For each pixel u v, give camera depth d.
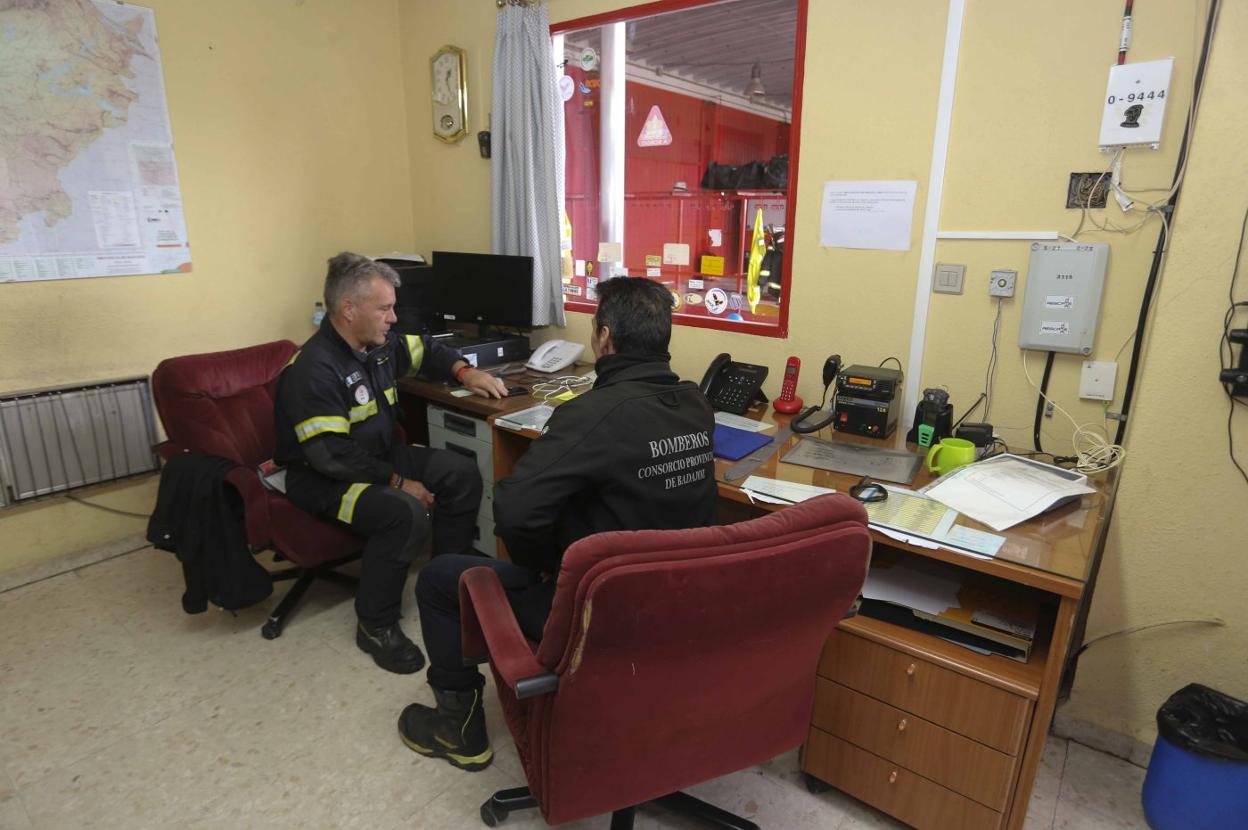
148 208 2.60
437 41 3.10
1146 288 1.68
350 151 3.16
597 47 2.67
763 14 2.23
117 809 1.58
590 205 2.89
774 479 1.65
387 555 2.03
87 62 2.38
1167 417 1.61
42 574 2.53
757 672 1.10
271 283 2.99
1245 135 1.43
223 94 2.72
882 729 1.51
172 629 2.25
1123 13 1.60
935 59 1.87
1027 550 1.31
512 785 1.68
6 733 1.80
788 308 2.29
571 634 0.94
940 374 2.04
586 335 2.91
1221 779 1.43
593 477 1.26
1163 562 1.67
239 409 2.26
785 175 2.25
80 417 2.52
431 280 3.03
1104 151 1.68
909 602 1.51
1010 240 1.85
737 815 1.58
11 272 2.34
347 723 1.86
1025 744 1.34
